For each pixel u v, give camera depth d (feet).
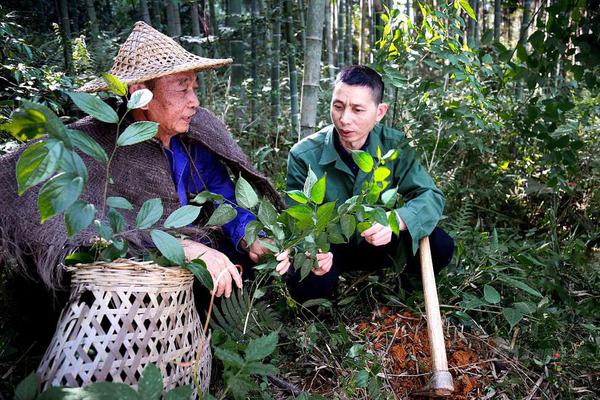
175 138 7.47
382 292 8.82
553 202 11.05
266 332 7.29
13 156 6.40
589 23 8.13
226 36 16.84
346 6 21.89
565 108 8.70
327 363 7.15
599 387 7.05
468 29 17.81
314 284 7.89
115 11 23.39
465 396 6.81
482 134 11.45
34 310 7.17
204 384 5.83
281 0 15.37
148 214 5.45
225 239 7.77
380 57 9.47
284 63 19.20
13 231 6.14
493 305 8.30
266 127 14.87
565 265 9.62
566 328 8.11
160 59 6.64
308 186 6.24
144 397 4.46
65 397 4.38
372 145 8.18
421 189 8.18
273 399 6.36
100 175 6.68
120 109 6.99
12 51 11.19
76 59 13.15
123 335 5.08
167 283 5.37
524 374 7.16
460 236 9.39
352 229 6.02
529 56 8.41
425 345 7.52
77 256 5.43
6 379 6.36
